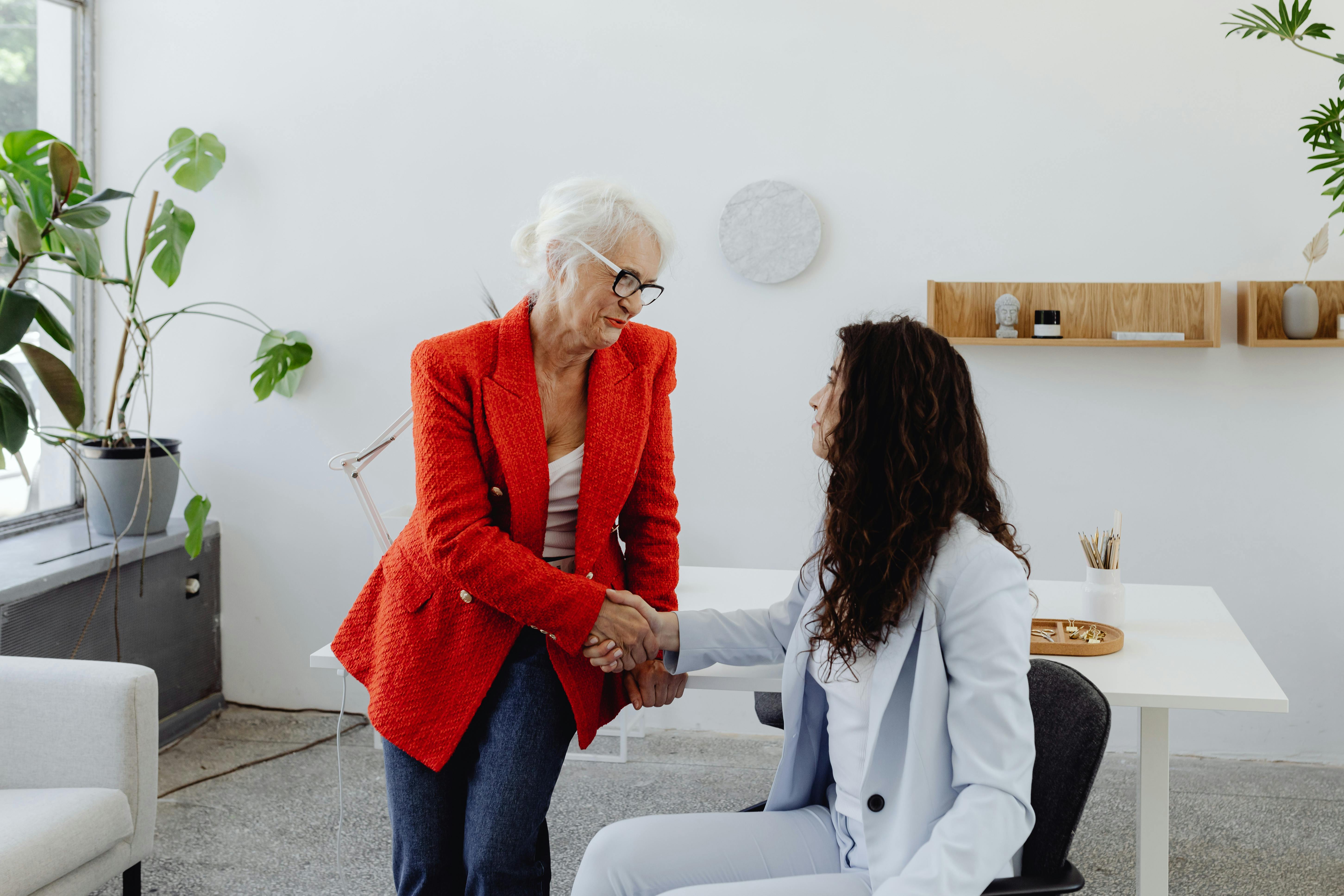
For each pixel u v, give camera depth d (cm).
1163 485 308
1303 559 304
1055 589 226
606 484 158
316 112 335
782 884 127
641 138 321
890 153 310
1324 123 245
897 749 128
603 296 148
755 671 170
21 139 289
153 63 340
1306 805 279
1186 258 301
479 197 329
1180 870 246
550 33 322
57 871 181
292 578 349
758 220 313
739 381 323
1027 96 303
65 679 202
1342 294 292
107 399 350
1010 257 308
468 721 152
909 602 128
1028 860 133
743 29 313
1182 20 295
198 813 278
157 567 320
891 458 130
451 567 148
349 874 245
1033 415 311
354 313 338
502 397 152
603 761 314
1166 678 167
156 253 346
